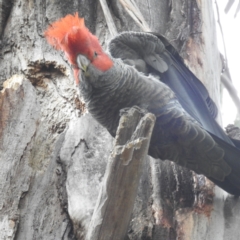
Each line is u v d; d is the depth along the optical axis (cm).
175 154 739
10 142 764
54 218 729
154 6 962
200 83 804
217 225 723
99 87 704
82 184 739
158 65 782
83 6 936
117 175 574
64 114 828
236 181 735
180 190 759
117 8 930
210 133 708
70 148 780
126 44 778
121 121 596
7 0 962
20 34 913
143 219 721
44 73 877
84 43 698
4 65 893
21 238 706
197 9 958
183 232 706
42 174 761
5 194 725
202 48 931
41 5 940
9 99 795
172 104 706
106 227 590
